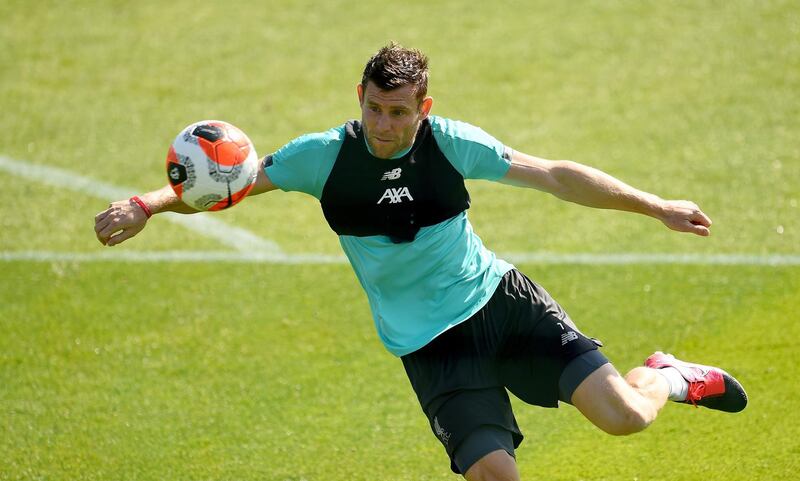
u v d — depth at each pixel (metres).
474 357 15.72
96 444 20.52
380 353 23.84
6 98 38.22
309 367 23.30
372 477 19.31
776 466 18.92
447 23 42.41
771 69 38.00
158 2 44.88
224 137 14.63
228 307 25.98
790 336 23.53
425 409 15.78
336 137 15.51
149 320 25.41
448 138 15.52
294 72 39.50
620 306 25.38
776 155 32.72
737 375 22.14
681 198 30.55
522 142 34.31
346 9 43.88
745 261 27.16
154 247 29.12
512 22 42.28
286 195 32.12
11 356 23.84
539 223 29.75
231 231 30.00
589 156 33.31
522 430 20.77
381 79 14.49
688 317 24.72
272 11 43.94
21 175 33.28
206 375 23.05
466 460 14.81
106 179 33.09
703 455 19.47
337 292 26.64
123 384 22.73
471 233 16.53
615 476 19.00
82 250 28.97
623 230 29.16
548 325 15.97
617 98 36.84
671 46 39.94
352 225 15.84
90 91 38.69
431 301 16.03
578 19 42.22
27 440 20.66
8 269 27.92
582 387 15.30
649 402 15.73
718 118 35.19
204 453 20.19
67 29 42.91
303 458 19.97
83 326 25.16
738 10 42.06
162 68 40.12
